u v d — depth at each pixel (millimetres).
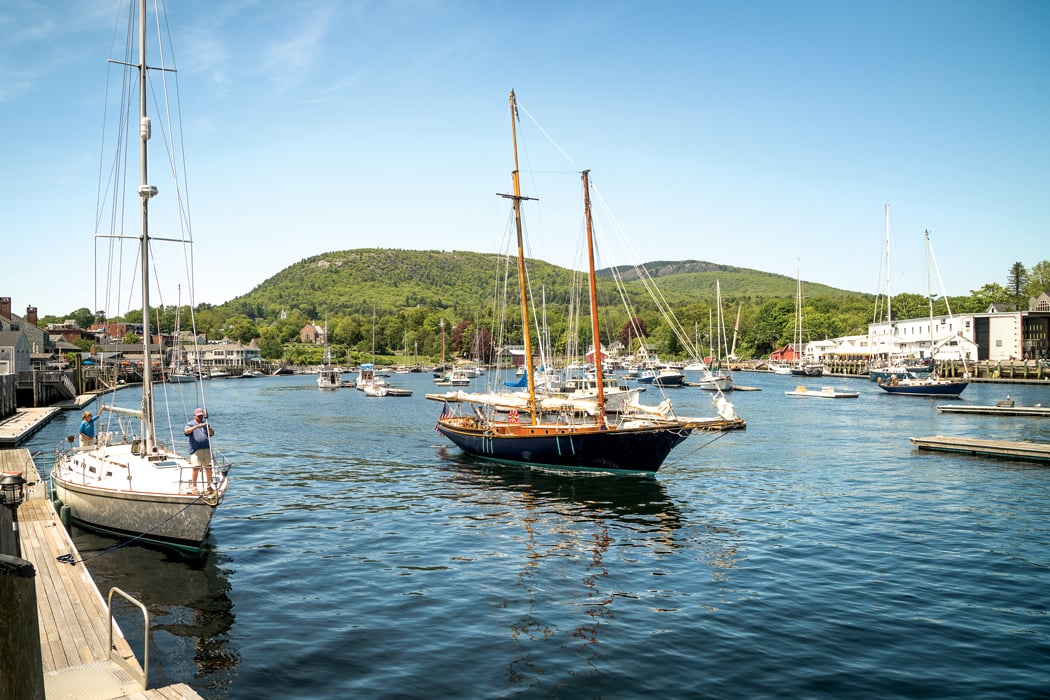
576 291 78062
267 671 14359
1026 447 40719
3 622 6918
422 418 72188
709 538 24531
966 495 31172
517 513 28547
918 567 20953
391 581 20031
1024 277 184000
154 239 24953
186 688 10961
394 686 13711
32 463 33750
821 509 28797
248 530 25703
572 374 100312
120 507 22688
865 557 22016
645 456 35594
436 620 17094
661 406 38812
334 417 73188
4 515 15984
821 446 47594
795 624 16703
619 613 17500
